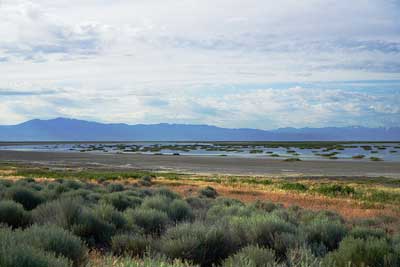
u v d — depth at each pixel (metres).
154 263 5.22
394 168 61.31
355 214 18.73
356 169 59.53
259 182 38.22
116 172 51.25
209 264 6.94
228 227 8.63
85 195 16.36
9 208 9.02
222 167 63.62
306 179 44.66
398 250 6.61
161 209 11.81
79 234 8.16
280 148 163.62
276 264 5.83
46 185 22.17
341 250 6.74
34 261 4.38
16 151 134.12
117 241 7.67
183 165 68.00
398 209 21.91
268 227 8.14
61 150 147.25
